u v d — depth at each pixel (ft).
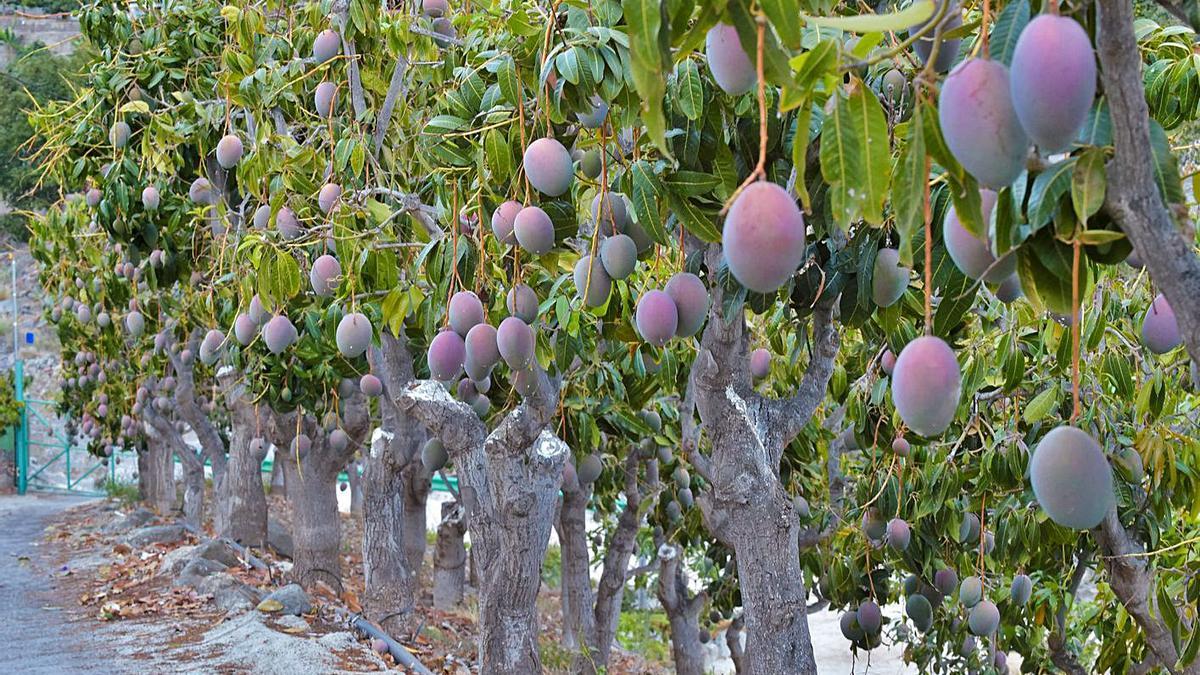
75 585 23.88
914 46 5.64
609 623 23.53
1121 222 3.89
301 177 12.35
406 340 14.33
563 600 25.84
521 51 7.22
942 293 6.26
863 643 12.66
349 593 22.47
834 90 4.06
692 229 6.86
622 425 16.66
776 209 3.91
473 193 8.76
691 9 4.06
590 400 15.47
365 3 11.71
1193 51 7.99
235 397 26.61
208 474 58.90
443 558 26.96
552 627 32.58
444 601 26.73
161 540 29.19
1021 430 12.19
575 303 9.94
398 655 17.70
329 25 12.74
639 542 32.55
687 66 6.53
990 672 15.38
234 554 25.53
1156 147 4.03
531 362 10.35
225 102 14.93
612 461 22.22
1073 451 4.02
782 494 9.13
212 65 17.40
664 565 24.39
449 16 12.78
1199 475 10.09
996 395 11.46
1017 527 11.15
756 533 9.05
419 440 19.60
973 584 11.67
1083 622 16.39
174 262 18.63
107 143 18.28
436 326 10.02
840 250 7.72
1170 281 3.88
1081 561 13.08
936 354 4.04
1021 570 13.23
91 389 37.06
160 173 17.03
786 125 7.12
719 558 23.35
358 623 18.85
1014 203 4.09
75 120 19.52
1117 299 10.77
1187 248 3.85
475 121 8.88
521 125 7.22
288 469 31.55
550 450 12.99
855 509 14.89
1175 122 8.16
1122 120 3.75
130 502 40.01
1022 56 3.46
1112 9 3.59
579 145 8.19
